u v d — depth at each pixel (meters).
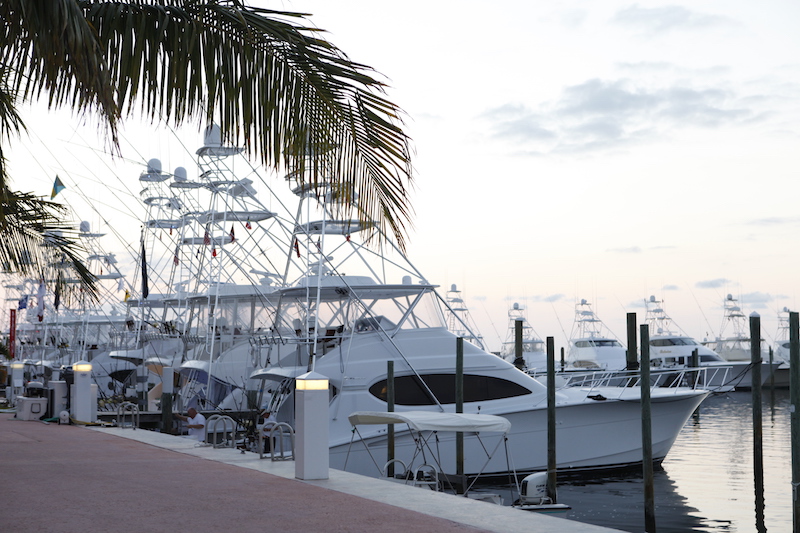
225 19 6.40
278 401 20.66
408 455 19.33
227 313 24.02
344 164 6.75
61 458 12.45
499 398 20.22
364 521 7.41
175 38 6.36
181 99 6.39
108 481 9.94
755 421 16.77
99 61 5.24
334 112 6.66
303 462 10.17
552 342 17.98
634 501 18.56
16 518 7.39
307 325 19.94
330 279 21.20
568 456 20.38
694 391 22.28
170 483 9.80
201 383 24.02
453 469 19.58
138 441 15.32
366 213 6.82
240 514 7.69
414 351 19.98
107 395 33.09
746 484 20.73
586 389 22.92
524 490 17.17
